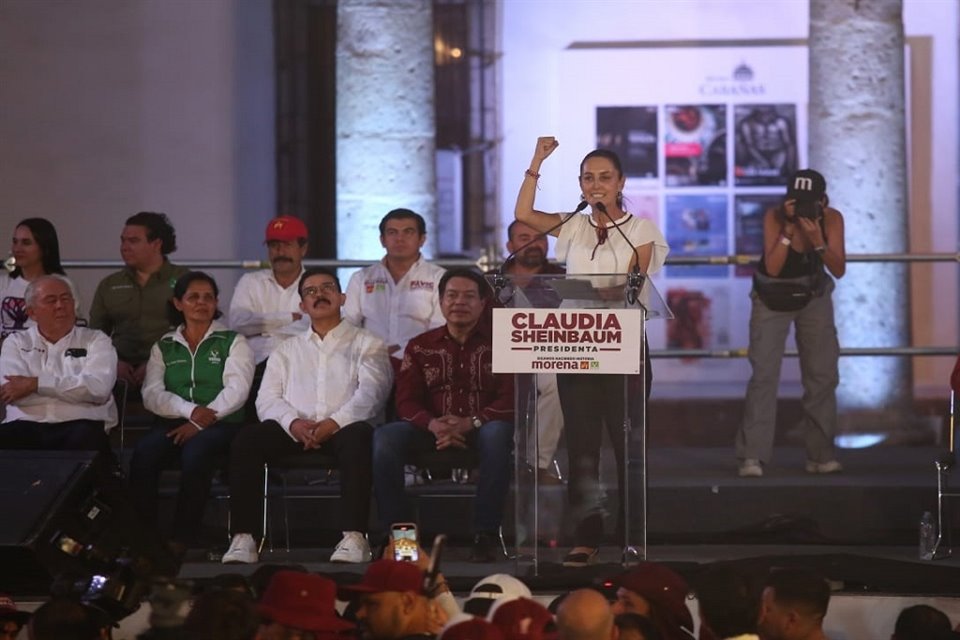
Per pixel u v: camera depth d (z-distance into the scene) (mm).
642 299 11250
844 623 10938
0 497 11023
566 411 10992
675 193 22016
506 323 10852
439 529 13781
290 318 14922
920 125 22000
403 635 8406
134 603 9828
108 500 11414
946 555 12719
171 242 15312
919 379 22359
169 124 19281
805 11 21797
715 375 22562
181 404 13391
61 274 15023
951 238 22125
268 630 8336
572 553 11031
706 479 14266
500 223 22125
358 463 12703
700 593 9000
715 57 21891
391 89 18250
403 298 14805
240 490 12734
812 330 14719
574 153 22078
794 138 21875
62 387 13312
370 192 18266
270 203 20812
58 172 19016
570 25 21984
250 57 20125
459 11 22078
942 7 21891
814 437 14789
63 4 19016
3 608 9781
